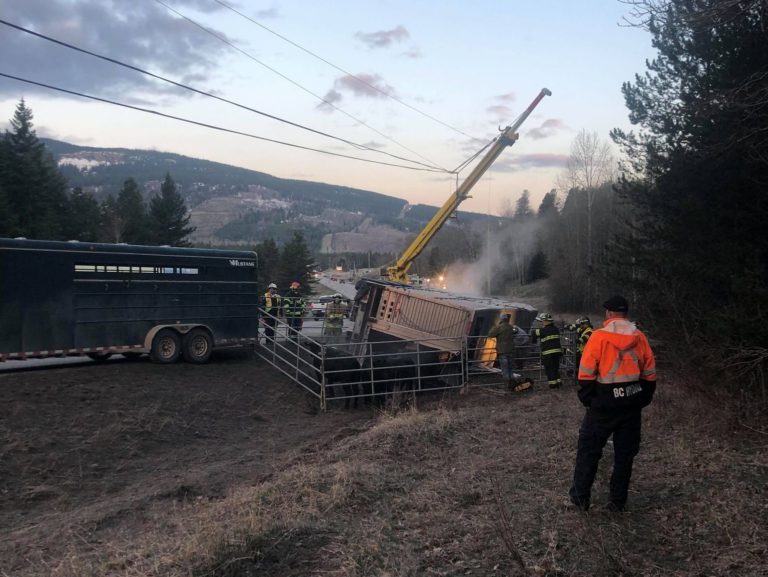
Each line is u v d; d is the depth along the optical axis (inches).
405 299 725.9
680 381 366.3
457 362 622.2
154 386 563.5
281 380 664.4
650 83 546.0
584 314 2527.1
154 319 658.8
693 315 369.7
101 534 258.1
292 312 856.3
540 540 193.3
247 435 489.4
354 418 540.1
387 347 719.1
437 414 443.8
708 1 357.1
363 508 228.7
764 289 338.0
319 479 258.4
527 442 330.6
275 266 3253.0
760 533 187.8
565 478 255.9
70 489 348.8
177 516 266.2
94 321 615.8
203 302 696.4
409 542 195.2
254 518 202.8
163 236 2913.4
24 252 574.2
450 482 260.8
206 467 387.9
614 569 171.3
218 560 176.1
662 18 358.6
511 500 232.2
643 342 213.5
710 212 437.4
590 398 216.1
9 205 2039.9
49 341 585.0
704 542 187.5
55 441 406.0
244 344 727.1
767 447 269.4
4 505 321.1
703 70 481.4
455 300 700.7
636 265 495.2
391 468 290.7
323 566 176.1
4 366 649.6
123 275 637.9
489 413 442.3
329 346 586.2
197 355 687.7
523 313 915.4
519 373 680.4
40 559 227.9
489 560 180.2
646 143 542.9
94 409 474.6
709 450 276.5
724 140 407.5
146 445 433.4
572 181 2942.9
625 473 213.8
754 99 374.9
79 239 2475.4
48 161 2677.2
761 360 312.8
